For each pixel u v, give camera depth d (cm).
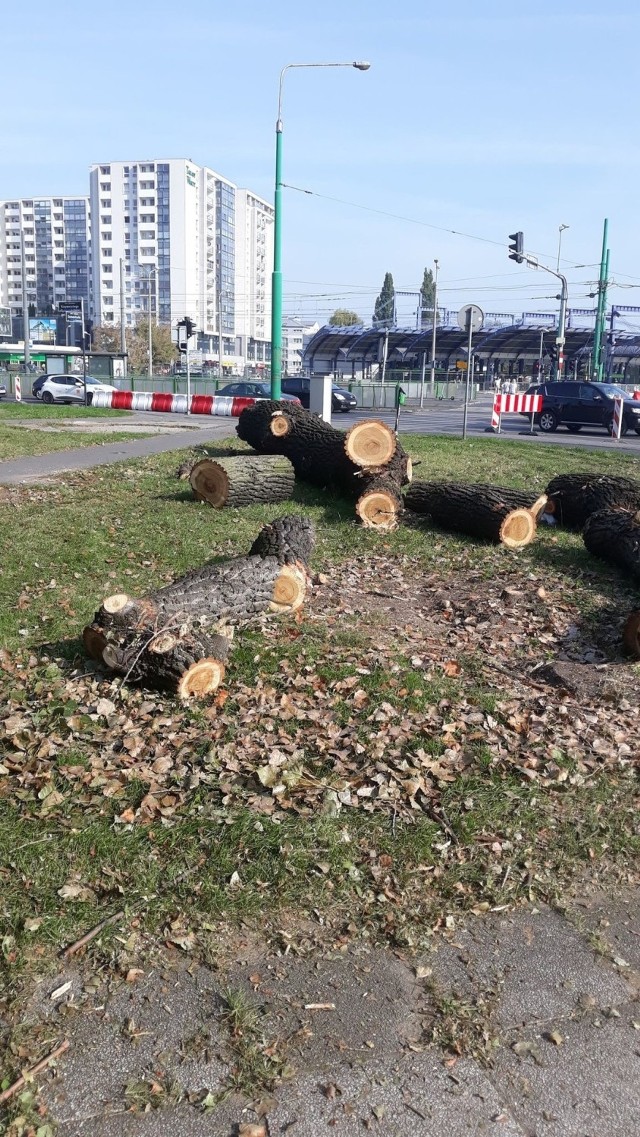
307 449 1098
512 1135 242
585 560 842
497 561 835
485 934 323
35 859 344
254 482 1015
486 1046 271
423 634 627
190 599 550
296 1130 240
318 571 782
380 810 390
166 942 308
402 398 2186
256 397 3306
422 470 1401
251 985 291
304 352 7638
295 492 1094
